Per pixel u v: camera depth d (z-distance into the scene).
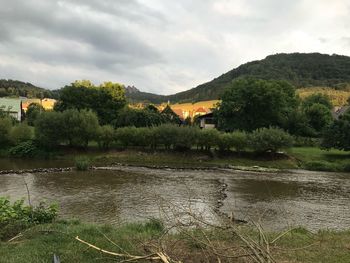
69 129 55.25
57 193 27.55
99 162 52.16
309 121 75.00
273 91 70.81
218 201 25.59
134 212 21.00
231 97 72.88
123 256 9.07
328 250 10.63
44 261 8.91
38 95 199.25
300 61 199.50
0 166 44.62
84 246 10.03
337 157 56.41
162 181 35.12
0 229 11.84
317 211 23.16
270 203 25.53
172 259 8.55
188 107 141.75
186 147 58.12
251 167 50.12
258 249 8.64
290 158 55.19
